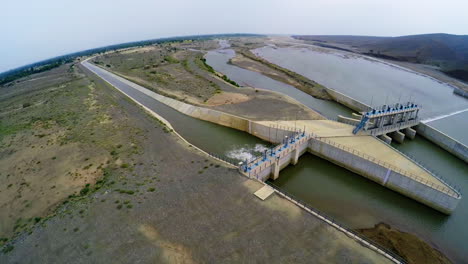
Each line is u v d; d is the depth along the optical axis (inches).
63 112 2687.0
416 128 2336.4
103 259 940.0
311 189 1589.6
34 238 1070.4
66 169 1632.6
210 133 2370.8
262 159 1628.9
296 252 948.6
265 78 4564.5
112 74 4672.7
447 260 1088.2
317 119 2346.2
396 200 1482.5
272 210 1173.1
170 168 1598.2
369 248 973.2
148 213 1178.0
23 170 1675.7
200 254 949.8
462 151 1904.5
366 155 1656.0
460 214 1373.0
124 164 1652.3
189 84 3794.3
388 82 4397.1
